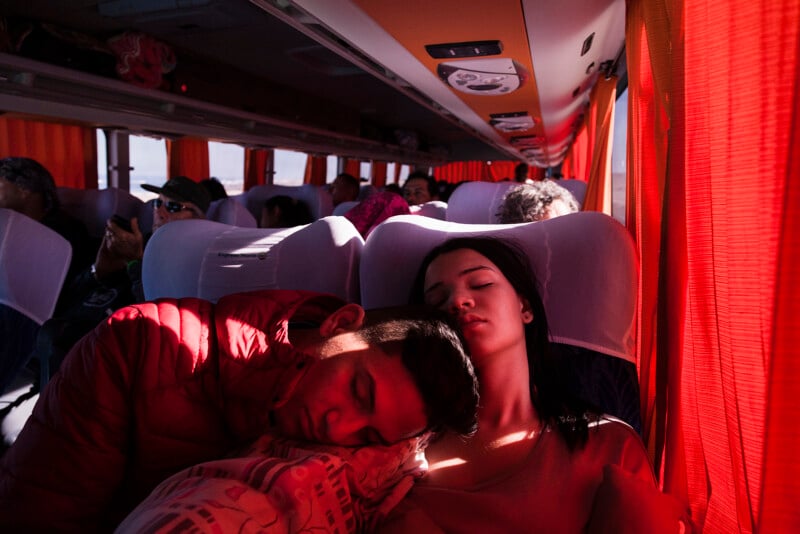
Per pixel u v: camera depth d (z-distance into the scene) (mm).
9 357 1966
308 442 866
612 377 1227
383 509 866
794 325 605
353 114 10008
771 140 675
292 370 841
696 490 1076
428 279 1046
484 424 996
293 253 1511
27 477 797
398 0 2068
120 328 873
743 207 729
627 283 1225
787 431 619
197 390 895
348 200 5473
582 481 910
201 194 2459
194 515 621
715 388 947
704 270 957
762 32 668
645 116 1465
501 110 4926
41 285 1982
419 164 13562
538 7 2127
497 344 968
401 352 843
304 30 2492
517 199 1803
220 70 6449
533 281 1124
